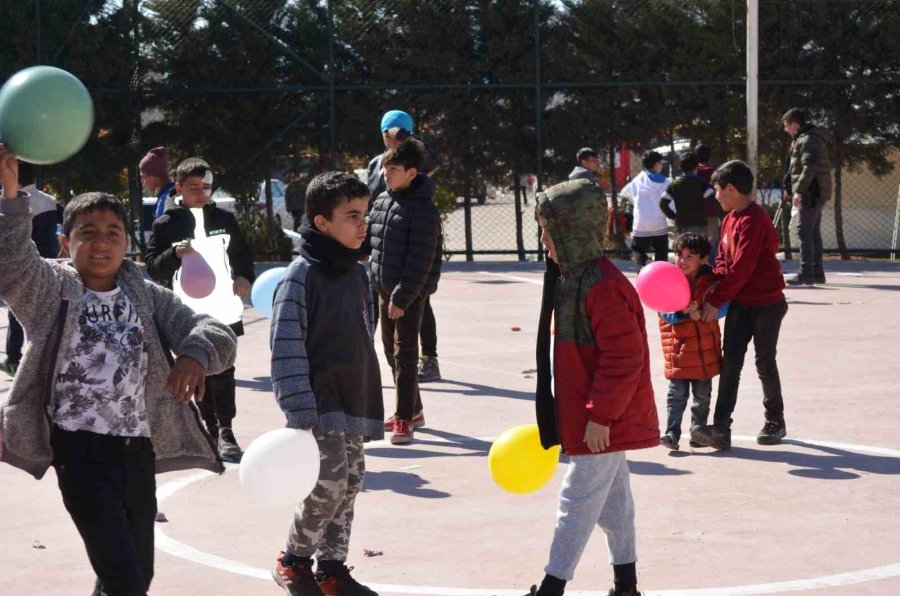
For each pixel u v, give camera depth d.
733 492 7.07
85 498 4.20
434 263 8.57
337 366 5.14
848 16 20.62
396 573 5.69
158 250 7.78
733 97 20.75
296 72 21.36
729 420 8.08
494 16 20.81
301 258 5.18
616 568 5.13
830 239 21.77
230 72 21.33
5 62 20.17
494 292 17.38
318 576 5.29
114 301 4.34
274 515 6.71
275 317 5.12
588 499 4.95
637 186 17.19
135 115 21.28
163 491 7.22
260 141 21.48
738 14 20.58
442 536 6.29
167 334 4.45
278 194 22.86
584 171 15.41
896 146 20.97
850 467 7.62
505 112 21.16
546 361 5.06
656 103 20.94
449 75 21.09
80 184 21.19
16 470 7.72
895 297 16.02
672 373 8.06
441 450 8.30
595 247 4.92
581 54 20.89
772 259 7.96
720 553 5.93
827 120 20.89
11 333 11.09
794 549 5.98
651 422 4.96
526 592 5.39
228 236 7.71
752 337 8.27
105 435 4.26
